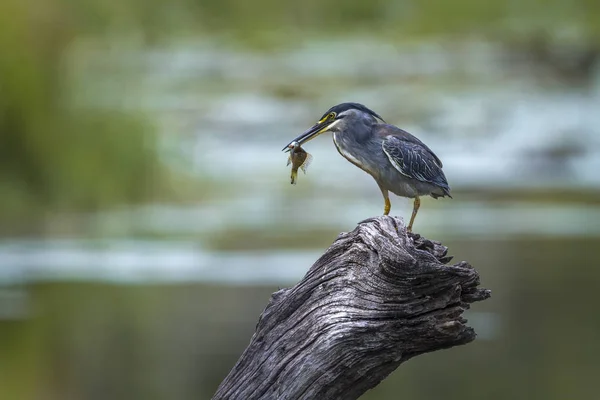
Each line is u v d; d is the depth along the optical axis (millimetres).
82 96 22078
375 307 5355
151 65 32531
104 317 13523
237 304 13938
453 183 23688
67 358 11922
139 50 33094
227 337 12641
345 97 30094
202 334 12680
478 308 14312
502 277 15711
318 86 31203
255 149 25719
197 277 15367
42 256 16938
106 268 15961
